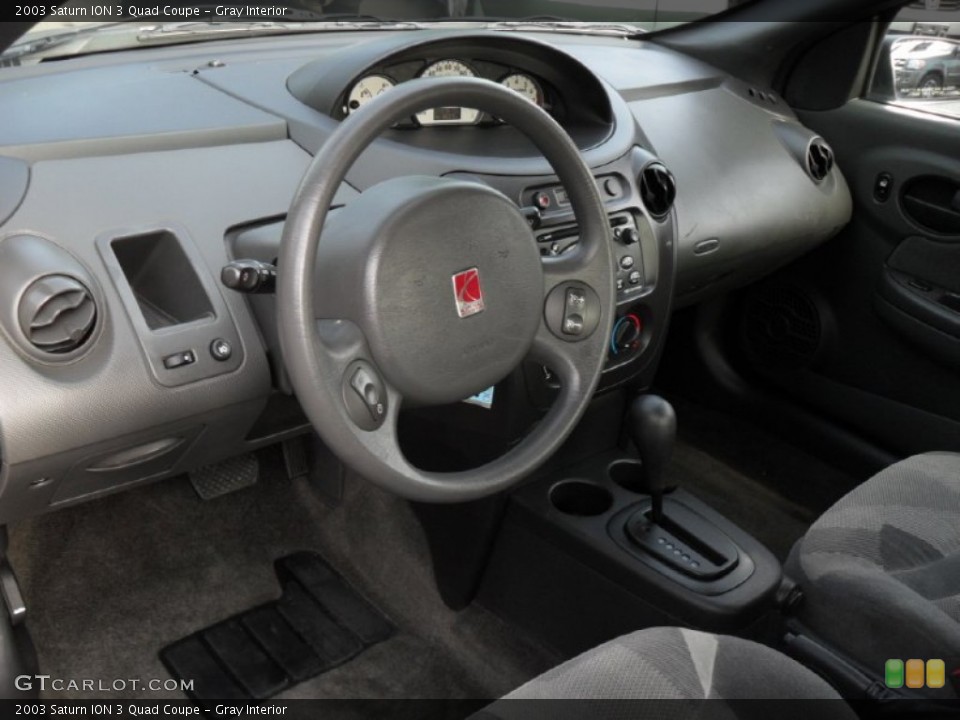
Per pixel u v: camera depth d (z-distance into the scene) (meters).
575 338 1.22
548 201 1.44
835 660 1.20
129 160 1.29
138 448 1.28
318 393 0.98
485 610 1.83
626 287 1.61
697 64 2.14
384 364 1.03
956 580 1.21
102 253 1.19
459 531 1.76
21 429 1.10
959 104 1.95
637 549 1.55
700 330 2.36
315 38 1.86
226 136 1.38
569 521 1.61
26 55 1.59
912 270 2.02
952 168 1.93
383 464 1.04
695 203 1.80
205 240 1.27
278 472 2.04
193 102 1.46
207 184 1.32
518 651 1.75
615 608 1.57
